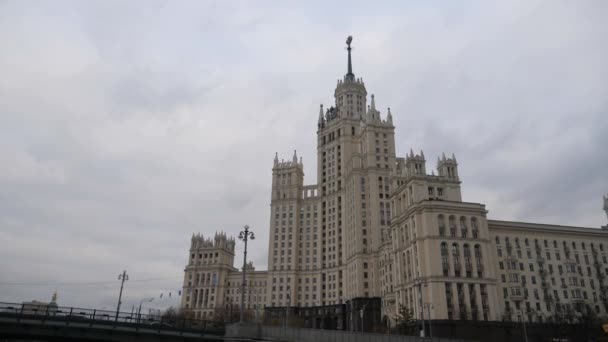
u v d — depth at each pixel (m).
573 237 125.88
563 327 102.81
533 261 119.88
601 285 114.81
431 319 103.19
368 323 163.88
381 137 195.50
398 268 125.81
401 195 129.88
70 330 66.69
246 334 65.25
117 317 69.12
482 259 111.06
